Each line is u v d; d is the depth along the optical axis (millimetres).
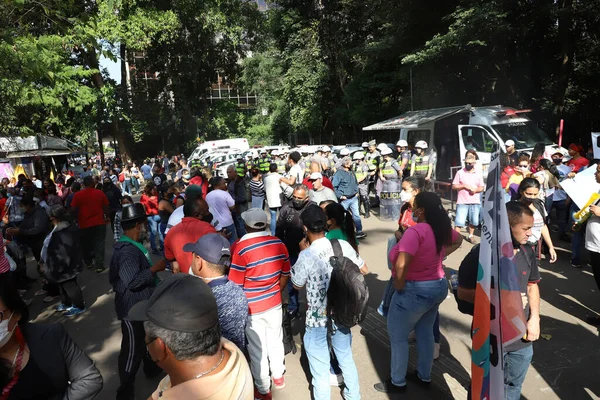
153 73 37000
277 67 34500
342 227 4164
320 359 3314
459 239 3455
